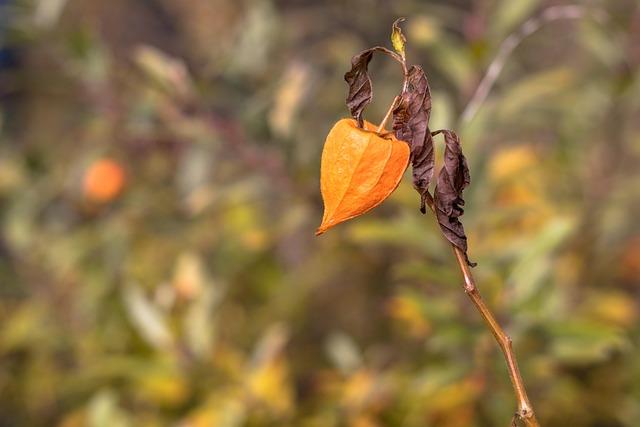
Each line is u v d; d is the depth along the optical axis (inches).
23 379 92.7
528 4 70.1
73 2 125.0
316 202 78.3
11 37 83.0
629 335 74.3
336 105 90.0
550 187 81.7
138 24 123.3
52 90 85.8
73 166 92.8
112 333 84.1
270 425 67.9
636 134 80.8
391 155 40.4
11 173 93.6
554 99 80.4
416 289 82.1
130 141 88.3
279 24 89.8
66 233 96.0
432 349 60.4
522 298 56.8
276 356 76.9
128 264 88.3
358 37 97.7
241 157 76.7
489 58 69.7
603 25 72.7
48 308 89.7
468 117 56.6
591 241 79.8
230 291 88.8
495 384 62.3
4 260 94.3
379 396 66.9
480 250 61.9
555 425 71.5
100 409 65.8
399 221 61.1
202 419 66.2
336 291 91.9
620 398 72.2
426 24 72.5
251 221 84.7
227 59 80.7
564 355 56.5
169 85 74.5
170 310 72.1
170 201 91.7
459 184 41.1
